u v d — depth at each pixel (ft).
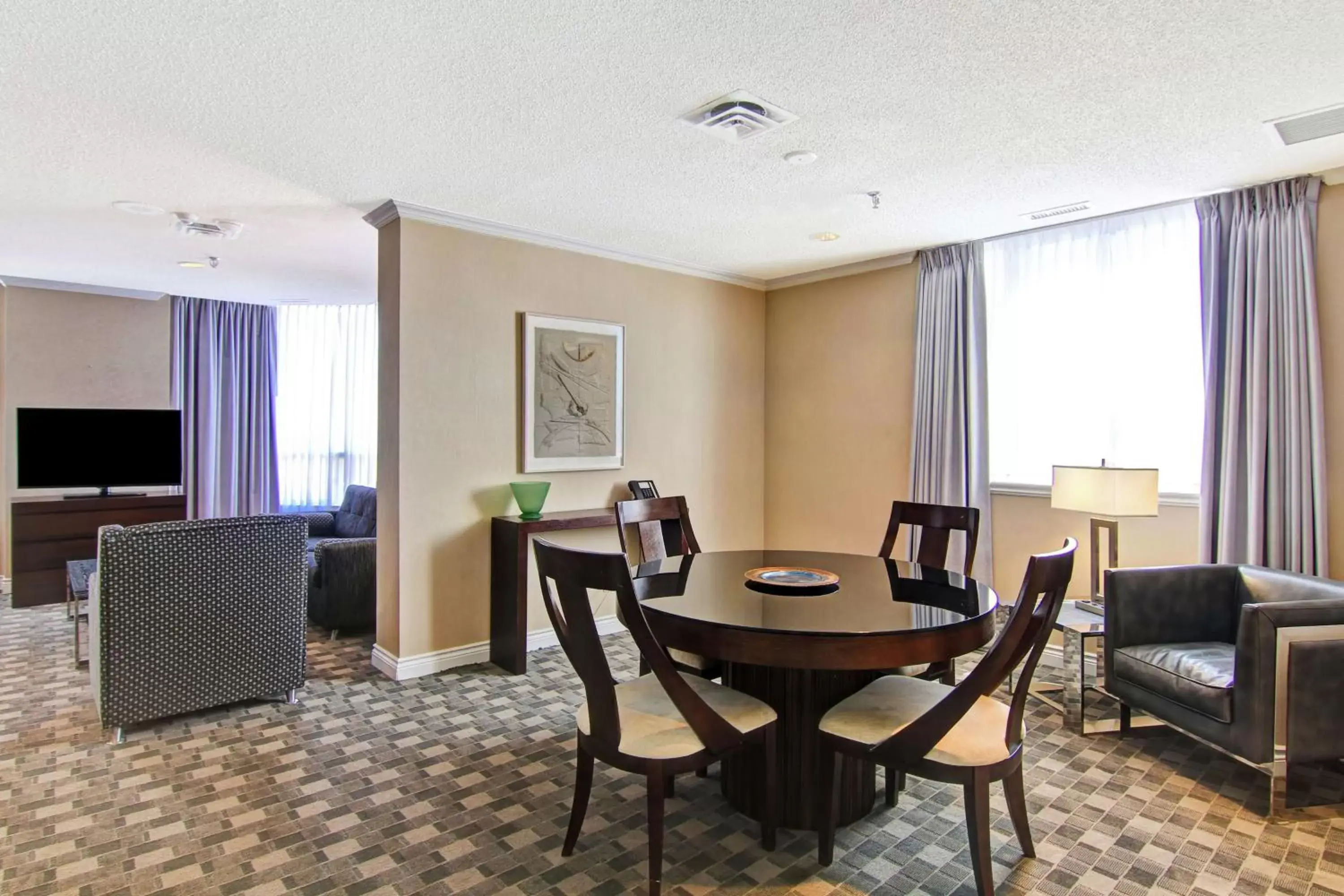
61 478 17.85
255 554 10.43
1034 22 6.46
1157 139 9.09
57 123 8.59
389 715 10.50
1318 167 10.05
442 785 8.39
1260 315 10.64
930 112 8.31
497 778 8.58
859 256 15.26
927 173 10.28
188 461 20.76
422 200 11.59
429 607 12.34
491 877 6.63
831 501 16.69
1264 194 10.71
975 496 13.88
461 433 12.67
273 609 10.63
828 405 16.70
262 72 7.37
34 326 18.53
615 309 14.94
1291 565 10.39
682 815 7.75
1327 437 10.33
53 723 10.17
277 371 22.25
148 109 8.21
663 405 15.90
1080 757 9.22
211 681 10.17
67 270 17.02
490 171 10.23
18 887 6.43
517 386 13.43
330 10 6.25
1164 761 9.11
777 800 7.22
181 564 9.84
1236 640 8.73
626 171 10.21
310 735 9.79
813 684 7.45
